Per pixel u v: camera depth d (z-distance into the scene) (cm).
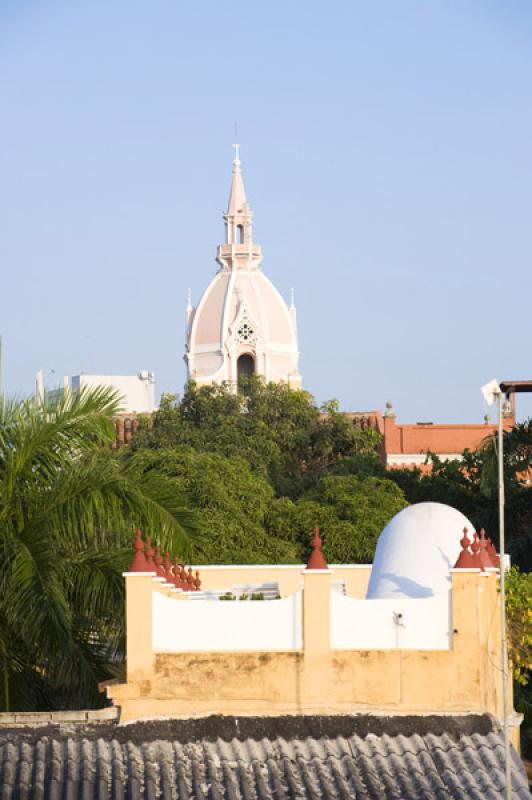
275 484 17262
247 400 19425
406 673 4800
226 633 4800
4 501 5641
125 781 4506
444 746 4719
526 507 11450
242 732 4728
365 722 4772
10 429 5797
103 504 5644
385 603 4838
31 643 5409
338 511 12794
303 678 4784
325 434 18975
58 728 4747
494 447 11456
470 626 4822
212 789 4478
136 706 4747
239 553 11706
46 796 4425
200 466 12650
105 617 5647
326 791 4481
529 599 7038
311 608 4809
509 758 4497
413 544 5559
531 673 8131
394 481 14688
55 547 5628
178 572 5531
